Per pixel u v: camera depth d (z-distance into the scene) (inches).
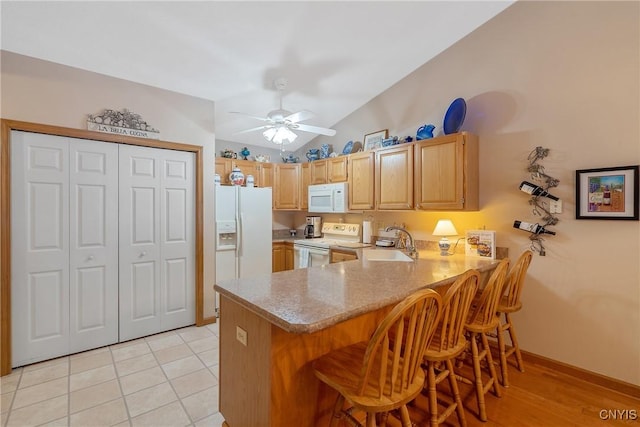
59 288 102.2
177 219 126.0
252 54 107.4
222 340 70.7
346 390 49.3
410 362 50.1
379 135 152.3
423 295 47.5
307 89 138.6
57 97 99.6
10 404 78.5
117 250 112.8
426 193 118.7
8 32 85.4
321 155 179.9
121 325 114.2
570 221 94.3
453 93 123.0
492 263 99.9
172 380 89.7
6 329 92.4
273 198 187.3
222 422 72.4
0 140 90.7
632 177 83.6
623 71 85.3
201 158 130.1
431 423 62.9
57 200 101.3
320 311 51.8
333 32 103.6
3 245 91.8
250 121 159.3
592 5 89.9
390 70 134.9
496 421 73.8
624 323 86.0
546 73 98.7
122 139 111.3
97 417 73.9
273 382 54.9
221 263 142.3
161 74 112.0
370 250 136.2
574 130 93.4
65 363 99.0
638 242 83.7
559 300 96.8
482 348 91.6
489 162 112.0
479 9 106.1
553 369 97.3
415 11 101.4
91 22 85.1
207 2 83.0
